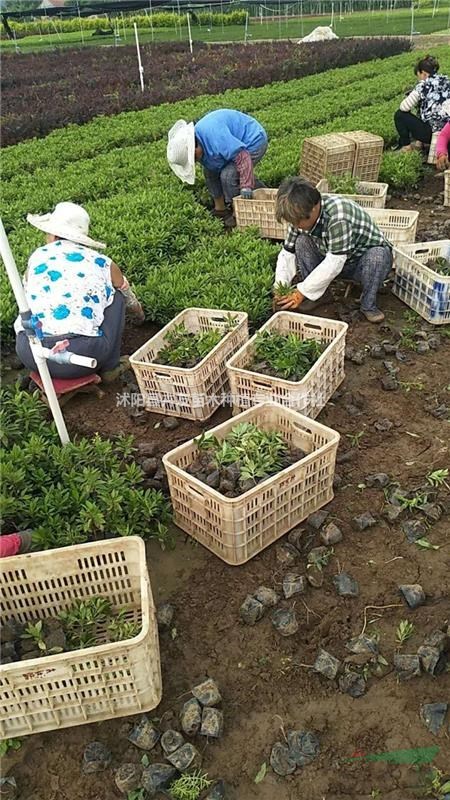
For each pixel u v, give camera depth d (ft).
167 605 12.78
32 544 13.48
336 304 23.12
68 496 14.53
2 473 14.92
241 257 25.32
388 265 21.17
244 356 17.40
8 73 83.92
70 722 10.83
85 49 106.22
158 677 11.24
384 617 12.44
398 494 14.76
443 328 21.34
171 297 22.16
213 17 145.89
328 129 41.34
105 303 18.22
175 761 10.34
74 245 18.42
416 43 107.04
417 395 18.34
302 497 14.06
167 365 18.08
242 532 13.10
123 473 15.67
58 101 65.26
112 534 14.16
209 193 33.55
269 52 92.53
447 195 31.58
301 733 10.65
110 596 12.59
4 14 126.31
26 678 10.04
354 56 87.76
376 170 33.88
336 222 19.43
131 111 58.80
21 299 13.78
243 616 12.55
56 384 18.20
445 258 22.65
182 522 14.39
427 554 13.60
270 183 33.91
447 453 16.07
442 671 11.46
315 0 156.25
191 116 50.98
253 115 47.96
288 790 10.07
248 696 11.36
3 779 10.41
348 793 9.98
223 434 15.01
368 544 13.91
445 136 34.22
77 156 43.68
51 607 12.53
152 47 104.47
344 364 19.76
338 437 13.99
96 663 10.16
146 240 26.84
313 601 12.83
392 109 47.03
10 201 34.86
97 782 10.38
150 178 35.91
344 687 11.26
